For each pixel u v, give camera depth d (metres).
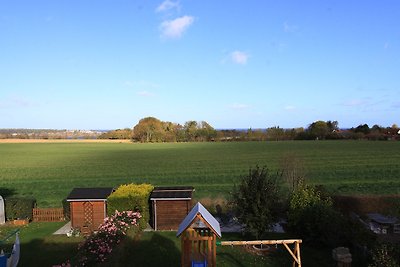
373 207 28.89
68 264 16.44
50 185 49.41
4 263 17.48
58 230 28.34
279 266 19.62
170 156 81.62
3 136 175.62
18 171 61.72
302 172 35.44
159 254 21.78
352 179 47.88
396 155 71.94
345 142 109.62
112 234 19.28
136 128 145.12
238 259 20.86
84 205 28.27
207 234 16.55
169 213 27.75
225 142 126.00
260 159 71.38
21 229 29.00
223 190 43.22
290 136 131.50
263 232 23.55
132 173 58.09
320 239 21.94
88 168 64.44
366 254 17.84
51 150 103.12
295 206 24.27
